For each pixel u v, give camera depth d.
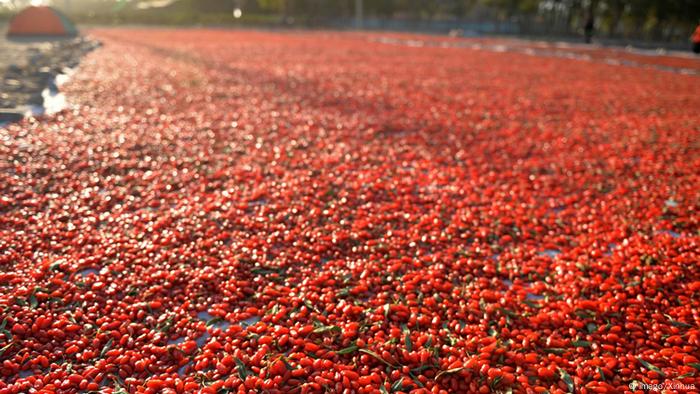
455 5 56.50
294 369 3.15
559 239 5.02
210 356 3.27
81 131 8.42
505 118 10.51
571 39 38.09
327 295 3.91
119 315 3.61
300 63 19.19
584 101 12.45
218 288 4.01
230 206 5.61
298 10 57.31
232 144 7.98
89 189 5.93
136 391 2.94
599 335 3.56
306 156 7.52
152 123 9.19
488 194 6.23
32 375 3.05
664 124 10.00
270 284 4.05
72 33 28.69
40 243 4.61
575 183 6.66
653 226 5.34
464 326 3.68
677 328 3.62
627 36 40.28
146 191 6.00
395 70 17.72
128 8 67.38
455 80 15.59
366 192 6.08
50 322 3.53
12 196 5.70
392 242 4.83
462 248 4.84
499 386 3.07
